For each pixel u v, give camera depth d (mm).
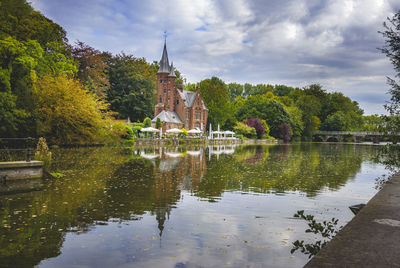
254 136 87438
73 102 35219
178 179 16188
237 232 8008
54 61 40562
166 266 6035
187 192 12930
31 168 14953
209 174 18312
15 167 14312
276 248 6965
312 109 106750
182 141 59562
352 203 11484
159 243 7191
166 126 78062
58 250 6734
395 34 11773
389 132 11828
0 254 6492
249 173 19109
